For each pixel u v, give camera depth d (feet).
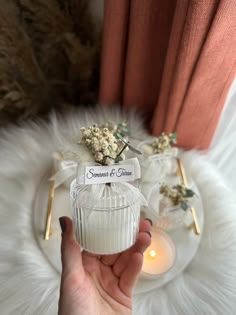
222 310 0.89
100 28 1.33
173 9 0.95
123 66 1.19
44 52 1.32
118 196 0.71
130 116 1.26
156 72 1.14
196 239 1.04
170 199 1.04
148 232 0.92
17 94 1.28
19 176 1.13
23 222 1.03
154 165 1.05
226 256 0.98
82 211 0.73
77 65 1.32
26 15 1.20
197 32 0.86
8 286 0.90
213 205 1.09
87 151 0.69
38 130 1.26
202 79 0.98
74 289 0.77
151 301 0.91
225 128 1.27
